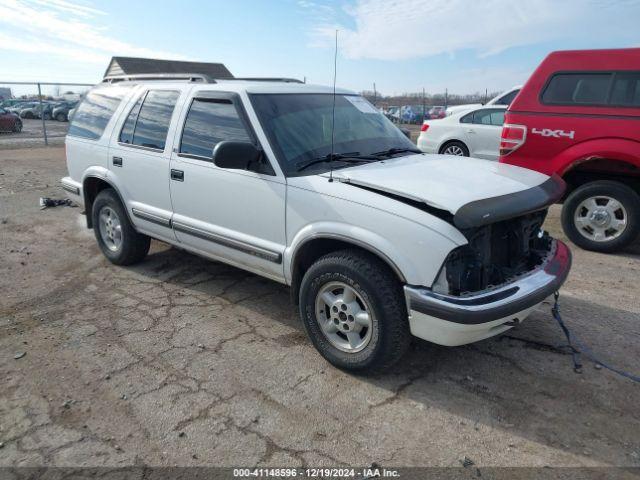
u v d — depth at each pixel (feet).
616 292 15.40
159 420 9.57
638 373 11.14
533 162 19.80
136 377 10.92
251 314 13.93
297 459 8.63
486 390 10.54
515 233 10.98
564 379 10.91
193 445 8.93
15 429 9.32
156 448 8.86
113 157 16.20
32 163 42.22
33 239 20.65
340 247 11.26
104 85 18.08
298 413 9.78
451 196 9.64
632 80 17.75
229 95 12.95
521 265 11.18
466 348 12.18
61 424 9.45
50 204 26.43
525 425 9.46
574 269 17.46
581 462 8.56
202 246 14.06
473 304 9.16
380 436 9.18
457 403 10.11
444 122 35.65
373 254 10.26
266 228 12.09
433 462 8.57
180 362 11.51
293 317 13.78
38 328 13.05
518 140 19.93
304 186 11.14
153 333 12.83
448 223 9.45
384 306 9.89
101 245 17.88
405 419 9.63
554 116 19.11
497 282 10.30
